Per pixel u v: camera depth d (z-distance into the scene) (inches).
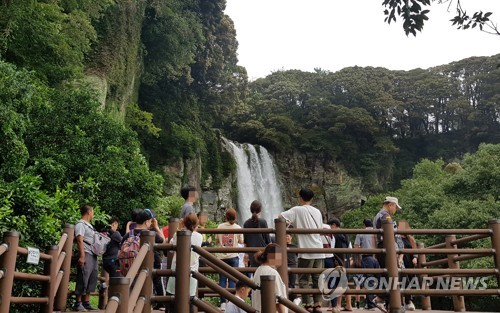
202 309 182.4
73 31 708.7
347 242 309.1
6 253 181.6
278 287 182.2
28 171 429.1
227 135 1775.3
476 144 2062.0
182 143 1280.8
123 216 542.9
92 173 511.8
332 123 1907.0
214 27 1434.5
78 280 271.3
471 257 266.8
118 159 552.7
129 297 145.4
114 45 1005.8
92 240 278.7
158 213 754.8
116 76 1012.5
